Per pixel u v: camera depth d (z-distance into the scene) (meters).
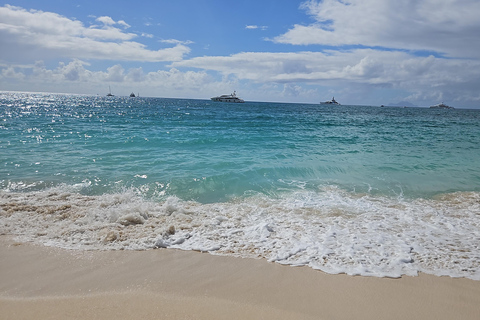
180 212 6.52
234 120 32.94
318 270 4.28
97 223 5.75
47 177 8.75
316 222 6.17
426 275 4.23
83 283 3.81
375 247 5.04
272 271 4.23
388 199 7.97
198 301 3.49
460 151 15.73
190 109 63.06
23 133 16.94
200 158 11.70
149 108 64.56
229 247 4.98
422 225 6.17
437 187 9.23
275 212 6.77
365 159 12.59
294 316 3.26
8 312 3.16
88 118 30.97
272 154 13.02
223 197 7.86
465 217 6.75
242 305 3.43
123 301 3.44
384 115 62.66
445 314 3.41
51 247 4.78
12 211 6.12
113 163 10.52
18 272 4.02
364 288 3.86
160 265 4.36
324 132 23.25
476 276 4.24
